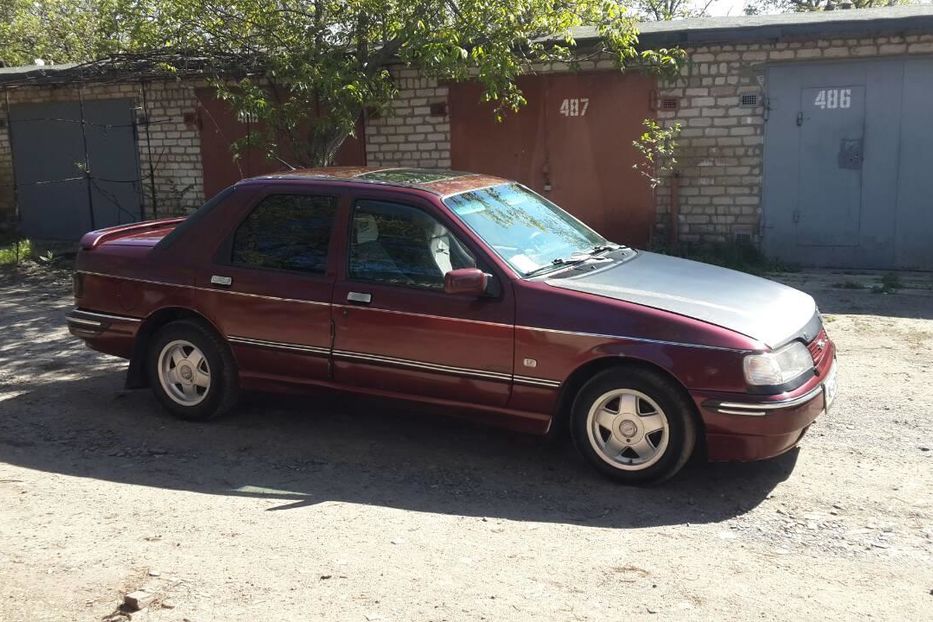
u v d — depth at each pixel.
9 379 7.33
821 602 3.69
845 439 5.62
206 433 5.94
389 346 5.37
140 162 14.80
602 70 11.73
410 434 5.88
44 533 4.40
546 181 12.28
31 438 5.90
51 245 15.11
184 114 14.23
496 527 4.46
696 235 11.73
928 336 8.02
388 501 4.82
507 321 5.05
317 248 5.64
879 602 3.68
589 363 4.95
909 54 10.45
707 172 11.52
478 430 5.93
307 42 10.84
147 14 11.35
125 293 6.20
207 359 5.98
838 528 4.42
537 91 12.08
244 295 5.77
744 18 11.96
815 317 5.31
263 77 12.45
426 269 5.33
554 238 5.79
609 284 5.16
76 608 3.67
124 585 3.85
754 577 3.91
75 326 6.44
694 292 5.14
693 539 4.32
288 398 6.63
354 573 3.95
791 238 11.33
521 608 3.64
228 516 4.61
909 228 10.84
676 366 4.71
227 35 11.39
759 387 4.63
